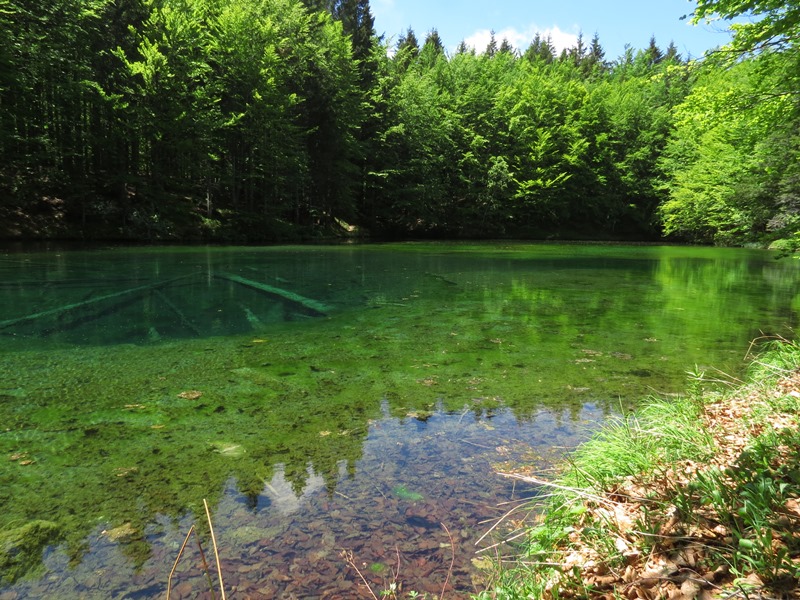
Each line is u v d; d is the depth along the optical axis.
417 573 2.13
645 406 4.14
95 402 4.22
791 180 11.88
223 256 18.02
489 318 8.17
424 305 9.31
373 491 2.81
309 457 3.23
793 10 5.75
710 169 22.16
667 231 30.02
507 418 3.92
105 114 24.14
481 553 2.26
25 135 22.34
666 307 9.38
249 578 2.08
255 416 3.95
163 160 27.75
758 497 2.09
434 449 3.36
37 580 2.07
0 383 4.68
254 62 28.34
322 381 4.85
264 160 29.78
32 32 21.12
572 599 1.83
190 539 2.36
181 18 25.33
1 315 7.55
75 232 22.98
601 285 12.56
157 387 4.63
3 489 2.79
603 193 43.75
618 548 2.05
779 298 10.58
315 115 32.47
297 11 33.31
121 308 8.30
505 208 42.06
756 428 3.09
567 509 2.48
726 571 1.78
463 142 41.69
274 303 9.14
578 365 5.46
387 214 39.44
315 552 2.26
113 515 2.55
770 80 7.28
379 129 38.62
